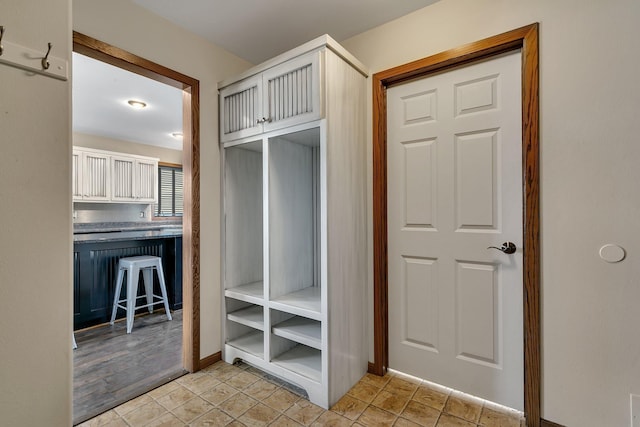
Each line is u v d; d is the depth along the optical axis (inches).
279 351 81.2
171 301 144.0
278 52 92.9
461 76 70.3
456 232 71.1
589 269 54.8
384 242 79.8
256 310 94.0
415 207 76.6
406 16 75.9
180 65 79.7
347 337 72.7
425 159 75.1
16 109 34.8
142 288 138.2
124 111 144.3
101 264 123.8
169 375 80.9
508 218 65.0
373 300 80.6
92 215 198.8
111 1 66.9
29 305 35.6
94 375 81.3
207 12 74.8
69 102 39.3
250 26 80.2
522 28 60.6
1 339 33.4
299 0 70.6
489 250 67.2
